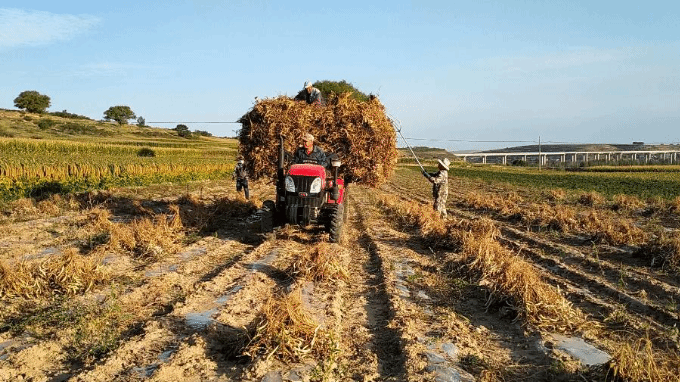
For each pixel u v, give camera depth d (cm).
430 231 1234
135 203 1850
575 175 5947
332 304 703
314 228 1323
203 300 721
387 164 1317
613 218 1709
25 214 1511
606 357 539
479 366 518
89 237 1134
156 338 575
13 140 5500
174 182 3112
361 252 1101
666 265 938
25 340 566
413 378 477
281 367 503
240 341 541
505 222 1591
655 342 585
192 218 1405
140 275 855
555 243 1200
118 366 501
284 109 1243
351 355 545
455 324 641
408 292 781
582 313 683
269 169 1283
